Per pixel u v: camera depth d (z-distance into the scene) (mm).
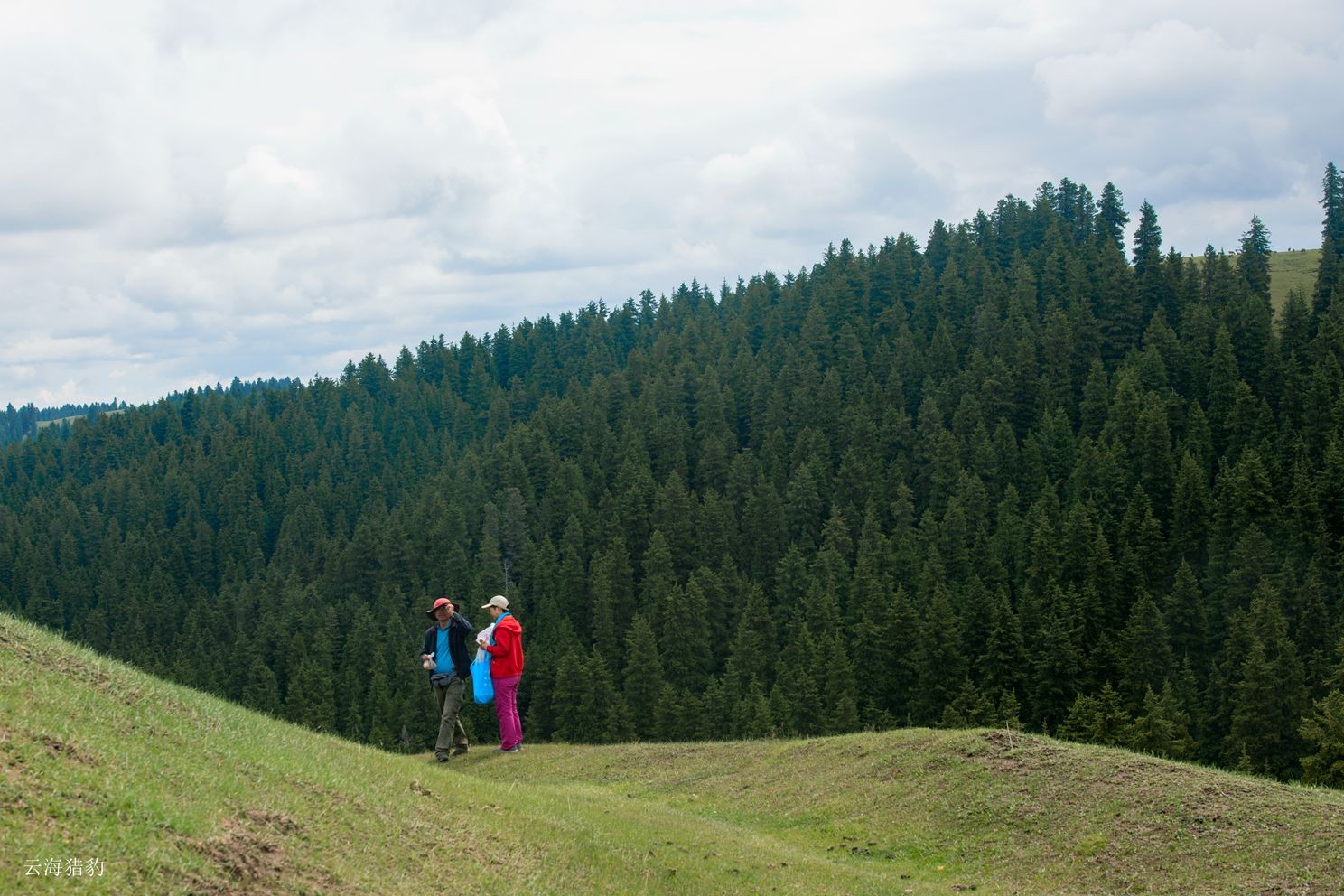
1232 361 108625
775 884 14047
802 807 18594
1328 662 61406
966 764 18375
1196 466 87938
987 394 121125
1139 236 156500
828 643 72500
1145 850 14727
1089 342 129875
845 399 132625
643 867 13625
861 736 21406
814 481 108312
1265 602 65250
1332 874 13297
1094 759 17562
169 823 9336
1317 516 79188
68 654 13820
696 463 131125
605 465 127750
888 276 167000
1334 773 45250
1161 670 65938
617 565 94938
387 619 97688
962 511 92188
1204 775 16578
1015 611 83375
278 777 12102
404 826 12133
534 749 22844
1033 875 14836
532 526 115562
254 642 99562
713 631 86562
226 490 150000
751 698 68438
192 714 13547
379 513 133750
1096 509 90438
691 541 102438
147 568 136000
